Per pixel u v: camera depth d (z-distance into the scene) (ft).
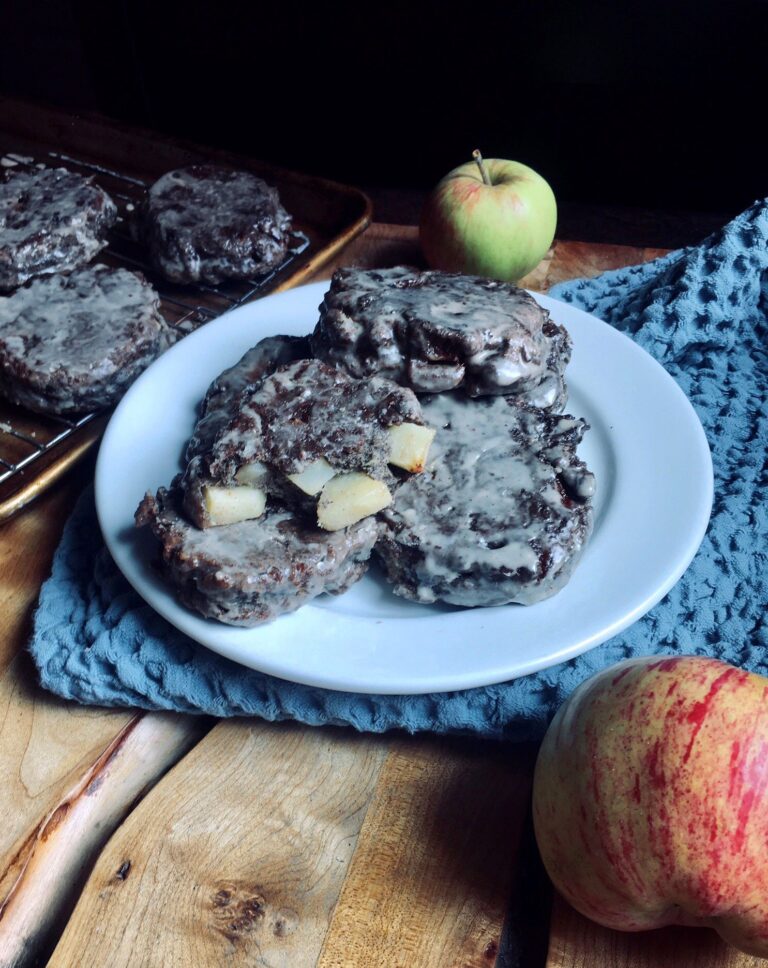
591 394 1.40
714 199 3.14
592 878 0.92
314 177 2.01
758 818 0.86
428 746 1.15
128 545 1.21
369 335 1.30
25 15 3.11
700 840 0.86
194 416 1.40
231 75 3.13
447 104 3.07
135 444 1.35
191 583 1.12
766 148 3.00
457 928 1.00
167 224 1.80
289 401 1.23
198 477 1.18
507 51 2.91
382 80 3.05
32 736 1.17
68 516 1.41
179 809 1.09
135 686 1.16
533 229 1.71
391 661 1.09
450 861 1.05
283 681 1.15
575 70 2.93
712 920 0.92
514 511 1.18
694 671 0.94
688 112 2.97
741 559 1.28
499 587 1.13
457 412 1.31
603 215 3.11
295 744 1.16
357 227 1.88
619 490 1.28
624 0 2.76
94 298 1.67
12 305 1.65
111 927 1.00
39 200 1.90
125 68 3.17
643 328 1.54
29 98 2.26
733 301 1.57
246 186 1.91
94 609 1.23
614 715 0.93
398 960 0.98
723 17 2.75
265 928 1.00
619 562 1.19
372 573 1.23
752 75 2.85
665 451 1.32
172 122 3.26
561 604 1.15
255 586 1.09
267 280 1.84
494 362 1.27
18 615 1.29
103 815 1.13
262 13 2.96
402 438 1.20
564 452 1.25
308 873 1.04
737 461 1.41
